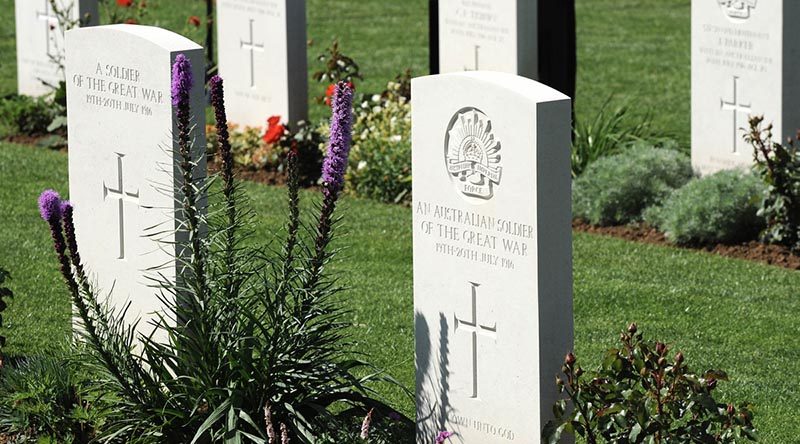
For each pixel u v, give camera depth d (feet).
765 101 42.86
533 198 23.09
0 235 40.42
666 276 37.19
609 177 43.01
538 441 23.91
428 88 24.58
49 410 25.72
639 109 58.75
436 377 25.48
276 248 38.55
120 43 28.12
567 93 46.65
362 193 45.34
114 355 25.23
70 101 29.73
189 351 24.86
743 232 40.42
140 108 27.99
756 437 22.12
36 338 32.42
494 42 46.29
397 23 76.64
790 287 36.29
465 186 24.25
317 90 60.95
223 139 25.30
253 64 50.37
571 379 22.75
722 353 31.71
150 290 28.78
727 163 44.47
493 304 24.22
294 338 24.70
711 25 44.24
